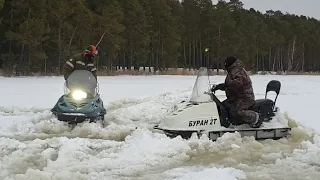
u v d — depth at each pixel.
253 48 78.38
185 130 7.68
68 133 8.41
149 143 7.10
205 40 73.62
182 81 28.83
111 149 6.95
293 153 6.73
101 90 18.73
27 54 40.31
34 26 36.53
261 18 96.94
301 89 20.94
